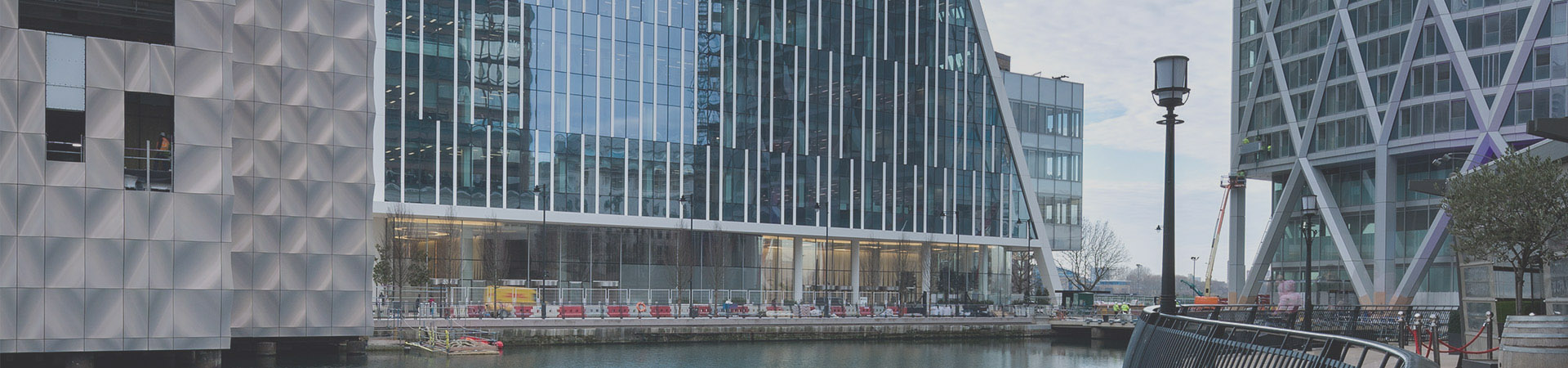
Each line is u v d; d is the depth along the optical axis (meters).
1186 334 13.18
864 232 98.81
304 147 50.31
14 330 41.66
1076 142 117.25
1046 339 80.38
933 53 104.94
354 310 50.69
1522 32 81.88
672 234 90.25
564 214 84.81
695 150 91.12
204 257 44.91
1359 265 92.88
